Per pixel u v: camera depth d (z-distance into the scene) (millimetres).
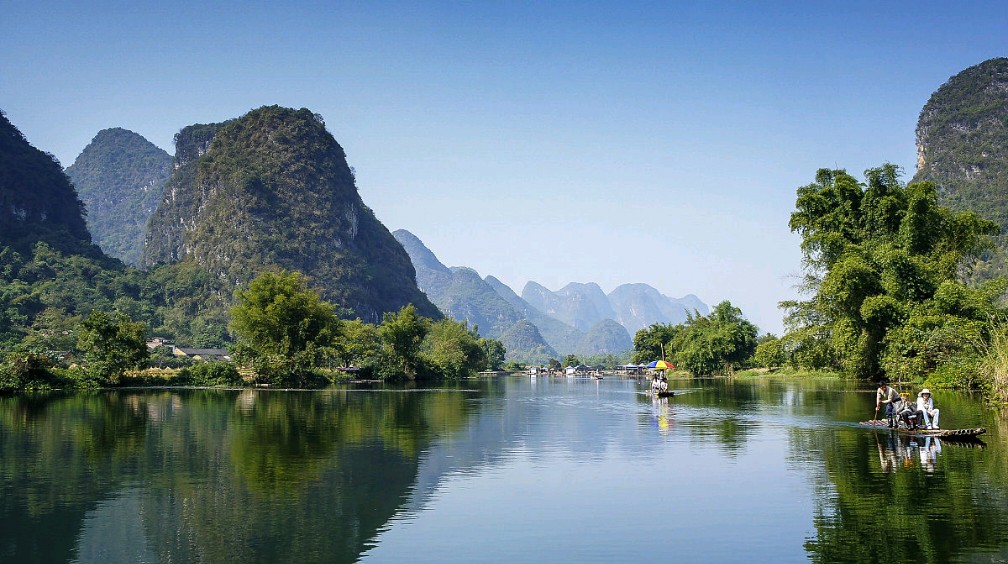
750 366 141750
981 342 49594
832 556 13609
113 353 83250
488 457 25547
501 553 14242
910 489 18594
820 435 29906
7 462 24469
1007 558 13164
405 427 35969
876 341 61969
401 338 121750
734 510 17109
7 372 73250
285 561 13906
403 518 16828
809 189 70750
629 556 13953
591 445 28438
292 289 95938
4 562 13922
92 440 30438
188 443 29453
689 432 32344
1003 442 26516
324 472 22578
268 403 55844
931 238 63875
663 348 186375
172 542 15070
